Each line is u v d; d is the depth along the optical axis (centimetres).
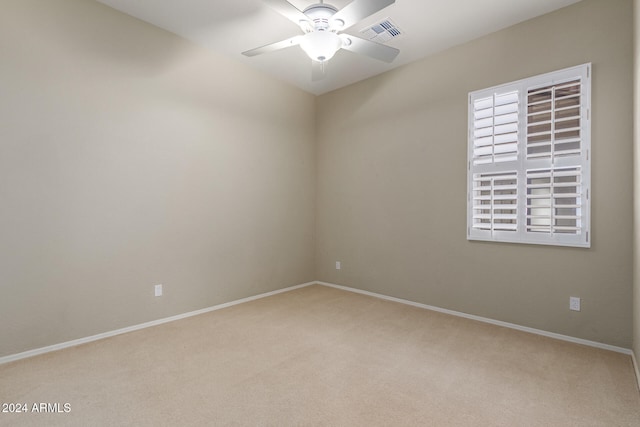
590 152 251
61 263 249
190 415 168
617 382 200
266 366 221
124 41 280
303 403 179
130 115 285
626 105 237
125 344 256
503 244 298
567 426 161
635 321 223
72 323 254
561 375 209
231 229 365
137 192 290
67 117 250
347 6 200
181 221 321
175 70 314
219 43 330
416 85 357
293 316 326
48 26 241
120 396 185
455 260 329
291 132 431
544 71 273
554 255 271
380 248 393
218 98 350
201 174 337
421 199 354
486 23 288
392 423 162
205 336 274
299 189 443
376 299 387
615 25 242
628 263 237
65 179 250
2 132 222
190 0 261
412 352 243
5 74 223
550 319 273
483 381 202
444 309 337
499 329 289
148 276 297
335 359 232
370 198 402
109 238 273
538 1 257
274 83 408
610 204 244
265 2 202
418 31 300
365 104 407
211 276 346
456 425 161
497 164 298
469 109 315
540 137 276
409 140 364
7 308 225
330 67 374
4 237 224
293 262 437
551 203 267
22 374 208
